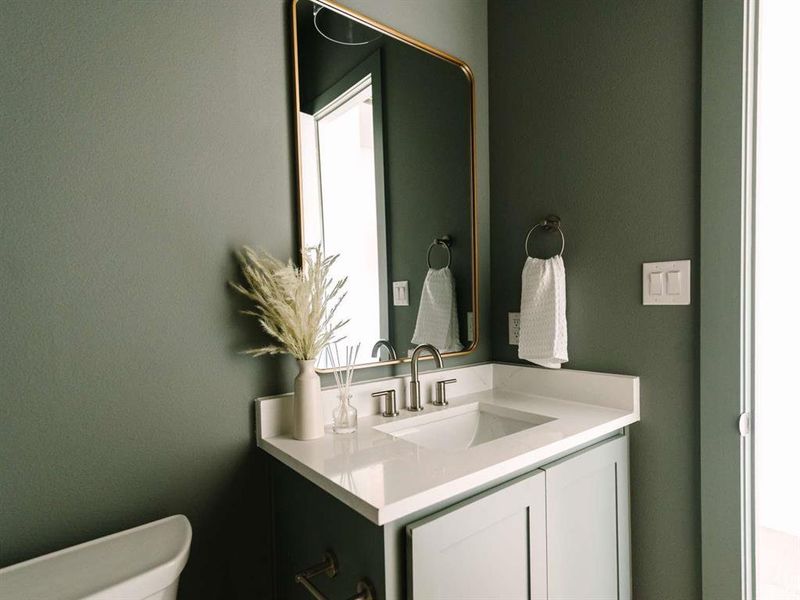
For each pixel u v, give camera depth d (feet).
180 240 3.41
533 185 5.27
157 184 3.31
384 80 4.60
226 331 3.64
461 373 5.28
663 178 4.24
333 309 4.17
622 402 4.47
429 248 5.02
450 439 4.59
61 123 2.94
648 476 4.41
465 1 5.43
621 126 4.52
